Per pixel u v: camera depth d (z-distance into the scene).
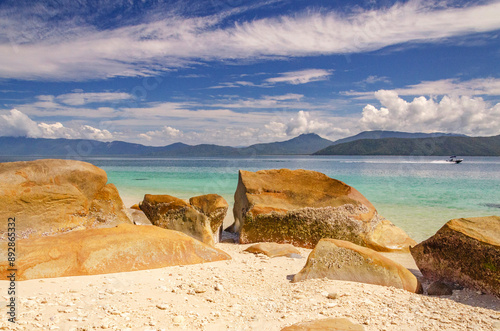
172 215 7.27
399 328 2.96
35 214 5.70
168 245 5.23
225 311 3.37
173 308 3.38
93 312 3.17
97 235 5.07
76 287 3.89
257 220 7.55
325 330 2.82
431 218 10.52
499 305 3.63
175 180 24.84
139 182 23.03
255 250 6.32
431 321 3.12
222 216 7.61
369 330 2.89
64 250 4.62
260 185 8.24
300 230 7.39
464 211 11.79
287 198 7.92
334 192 7.91
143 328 2.89
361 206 7.54
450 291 4.07
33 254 4.45
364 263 4.41
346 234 7.18
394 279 4.21
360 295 3.79
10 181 5.63
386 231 7.49
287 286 4.26
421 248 4.78
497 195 15.75
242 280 4.52
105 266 4.59
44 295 3.58
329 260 4.57
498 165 53.31
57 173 6.22
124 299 3.56
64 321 2.94
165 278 4.40
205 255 5.42
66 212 6.04
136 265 4.77
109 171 36.78
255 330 2.92
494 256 3.93
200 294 3.85
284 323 3.04
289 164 57.88
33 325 2.84
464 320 3.16
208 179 25.55
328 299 3.68
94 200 6.53
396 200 14.37
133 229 5.38
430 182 22.69
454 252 4.34
